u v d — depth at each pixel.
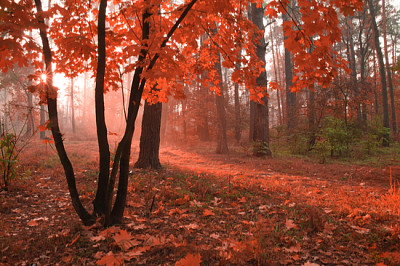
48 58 2.92
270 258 2.32
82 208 3.04
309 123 15.20
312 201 4.50
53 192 4.66
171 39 3.65
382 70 18.44
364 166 9.54
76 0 3.26
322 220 3.38
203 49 3.98
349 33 27.48
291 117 18.20
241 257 2.30
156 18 3.43
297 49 2.67
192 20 3.36
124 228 3.00
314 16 2.40
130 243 2.46
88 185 5.14
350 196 5.01
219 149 14.16
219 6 2.97
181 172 7.13
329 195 5.09
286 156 13.02
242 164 10.17
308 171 8.52
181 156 12.85
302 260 2.40
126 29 3.74
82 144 17.52
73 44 2.76
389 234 2.91
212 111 23.64
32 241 2.70
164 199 4.34
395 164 9.62
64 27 3.38
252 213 3.76
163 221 3.35
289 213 3.73
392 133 21.66
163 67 3.12
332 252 2.54
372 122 18.56
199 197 4.59
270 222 3.23
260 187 5.53
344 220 3.45
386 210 3.82
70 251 2.47
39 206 3.90
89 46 2.86
